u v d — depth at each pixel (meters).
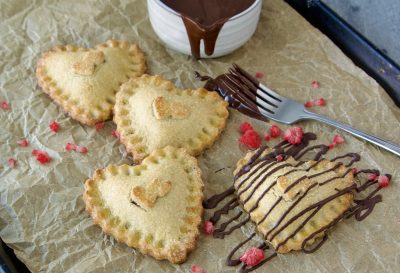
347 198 0.50
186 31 0.58
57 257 0.48
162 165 0.51
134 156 0.53
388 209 0.51
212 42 0.58
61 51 0.59
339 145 0.55
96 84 0.56
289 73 0.60
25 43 0.61
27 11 0.63
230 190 0.52
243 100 0.57
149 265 0.48
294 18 0.63
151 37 0.62
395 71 0.58
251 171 0.52
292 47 0.61
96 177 0.51
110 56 0.58
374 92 0.58
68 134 0.55
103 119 0.56
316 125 0.56
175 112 0.54
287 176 0.50
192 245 0.48
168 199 0.49
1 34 0.61
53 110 0.56
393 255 0.48
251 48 0.62
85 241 0.49
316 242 0.49
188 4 0.58
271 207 0.49
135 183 0.50
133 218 0.49
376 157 0.54
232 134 0.56
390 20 0.60
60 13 0.63
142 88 0.56
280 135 0.55
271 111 0.57
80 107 0.56
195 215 0.50
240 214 0.51
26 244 0.49
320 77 0.59
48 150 0.54
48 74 0.58
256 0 0.58
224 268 0.48
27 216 0.50
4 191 0.51
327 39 0.61
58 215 0.50
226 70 0.60
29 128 0.55
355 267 0.48
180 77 0.59
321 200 0.49
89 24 0.62
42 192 0.51
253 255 0.48
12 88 0.58
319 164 0.52
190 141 0.54
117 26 0.63
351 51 0.62
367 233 0.49
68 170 0.53
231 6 0.58
